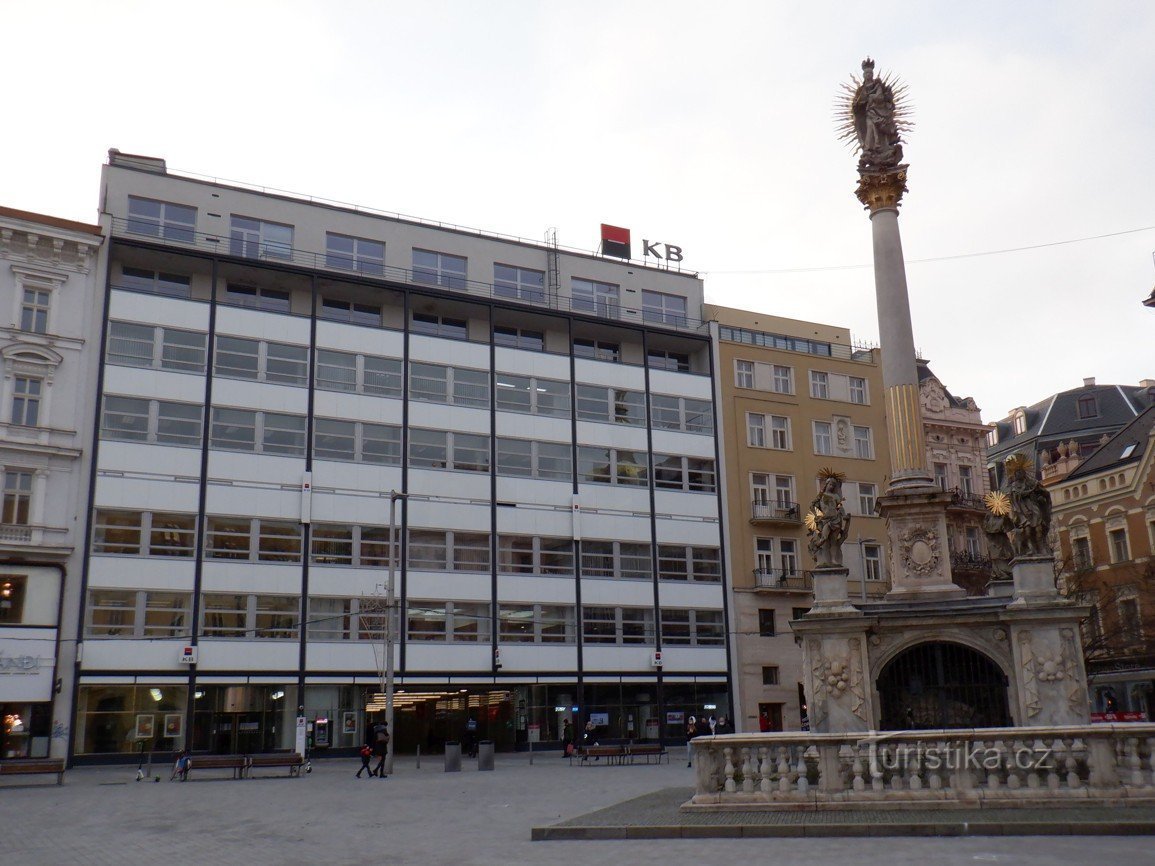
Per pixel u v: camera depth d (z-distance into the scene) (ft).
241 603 154.81
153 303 158.61
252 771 122.62
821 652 80.74
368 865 44.80
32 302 150.41
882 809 53.16
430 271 187.01
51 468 146.82
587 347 198.80
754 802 55.83
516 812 65.36
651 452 192.95
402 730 181.37
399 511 168.45
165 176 168.45
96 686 144.97
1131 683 195.72
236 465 158.71
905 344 92.27
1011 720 76.33
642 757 147.13
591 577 181.47
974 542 218.38
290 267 168.86
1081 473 228.43
